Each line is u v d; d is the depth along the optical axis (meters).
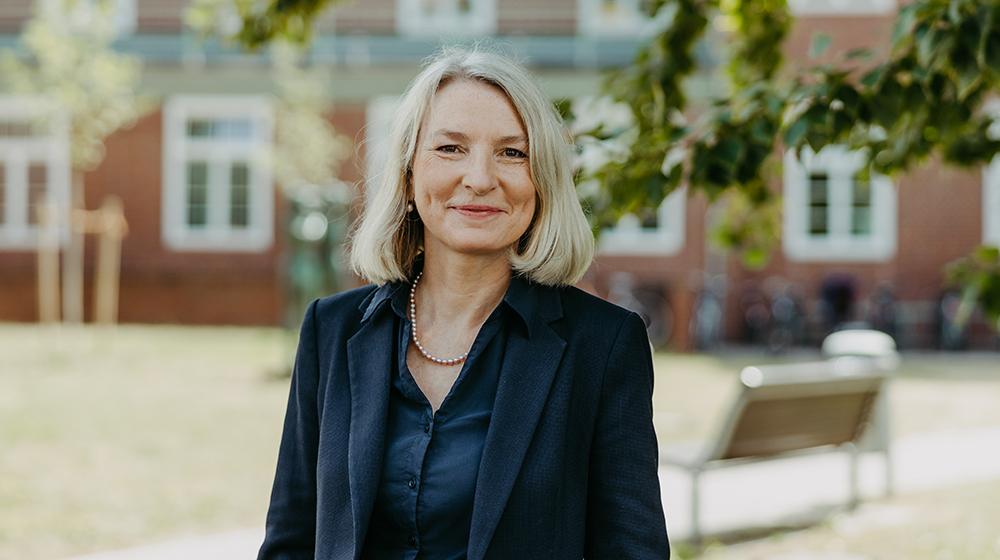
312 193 10.52
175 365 10.84
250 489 5.50
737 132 2.80
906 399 9.29
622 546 1.56
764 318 15.12
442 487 1.57
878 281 15.59
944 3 2.42
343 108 16.16
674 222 15.20
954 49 2.40
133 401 8.46
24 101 12.08
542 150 1.65
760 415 4.57
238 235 16.58
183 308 16.53
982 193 15.38
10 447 6.50
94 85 11.68
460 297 1.73
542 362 1.61
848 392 5.02
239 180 16.66
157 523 4.79
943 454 6.64
